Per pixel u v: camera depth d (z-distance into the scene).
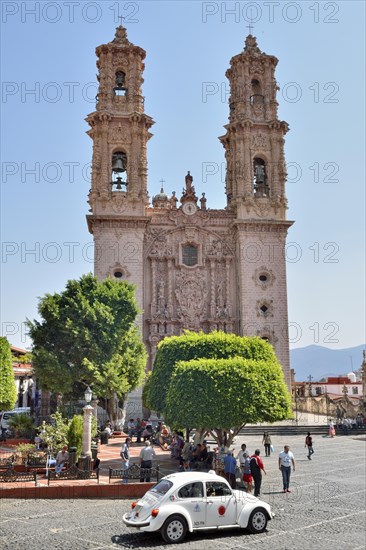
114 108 65.38
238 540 17.80
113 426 50.97
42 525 19.72
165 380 39.00
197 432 36.06
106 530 19.03
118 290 51.56
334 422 55.91
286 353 60.69
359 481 28.56
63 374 46.41
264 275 62.53
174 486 18.27
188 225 63.84
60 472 26.91
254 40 70.19
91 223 62.12
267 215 63.62
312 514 21.34
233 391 29.78
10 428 45.31
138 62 67.19
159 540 17.80
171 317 61.66
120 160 63.94
